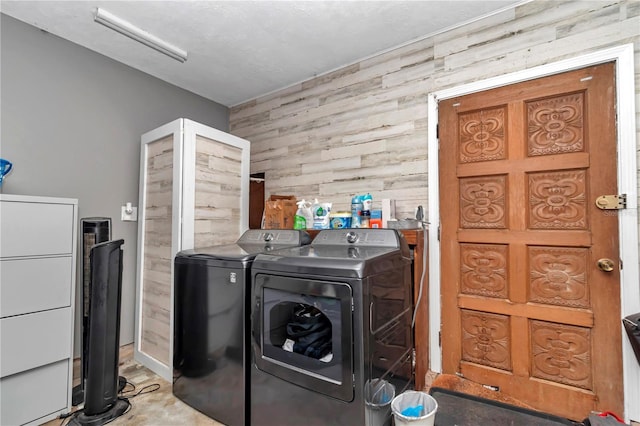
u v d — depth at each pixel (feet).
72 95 7.63
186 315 6.28
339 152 8.80
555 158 5.92
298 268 4.78
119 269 5.97
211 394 5.76
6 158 6.61
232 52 8.14
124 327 8.40
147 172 8.36
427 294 6.95
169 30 7.20
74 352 7.32
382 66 8.11
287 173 9.95
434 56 7.32
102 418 5.57
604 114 5.52
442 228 7.05
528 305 6.10
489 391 6.09
